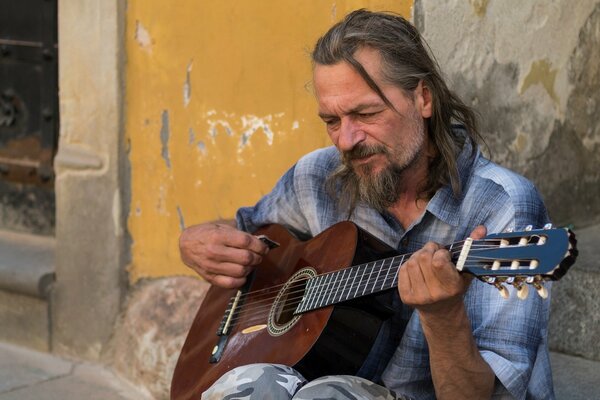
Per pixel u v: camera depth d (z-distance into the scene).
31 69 5.35
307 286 2.73
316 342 2.62
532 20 4.06
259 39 3.98
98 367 4.63
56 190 4.69
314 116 3.84
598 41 4.45
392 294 2.63
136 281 4.56
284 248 3.01
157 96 4.35
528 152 4.12
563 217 4.36
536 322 2.47
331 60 2.52
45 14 5.24
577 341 3.84
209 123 4.20
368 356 2.70
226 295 3.12
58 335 4.79
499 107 3.94
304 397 2.38
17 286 4.82
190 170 4.29
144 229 4.50
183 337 4.23
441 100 2.61
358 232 2.71
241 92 4.07
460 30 3.71
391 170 2.55
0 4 5.38
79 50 4.51
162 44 4.30
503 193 2.56
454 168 2.59
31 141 5.43
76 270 4.69
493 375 2.40
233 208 4.17
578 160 4.43
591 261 3.88
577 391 3.58
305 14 3.82
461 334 2.30
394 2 3.57
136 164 4.47
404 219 2.73
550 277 2.01
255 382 2.44
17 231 5.56
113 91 4.45
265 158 4.04
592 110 4.48
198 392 2.94
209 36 4.14
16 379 4.56
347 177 2.83
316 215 3.00
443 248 2.23
